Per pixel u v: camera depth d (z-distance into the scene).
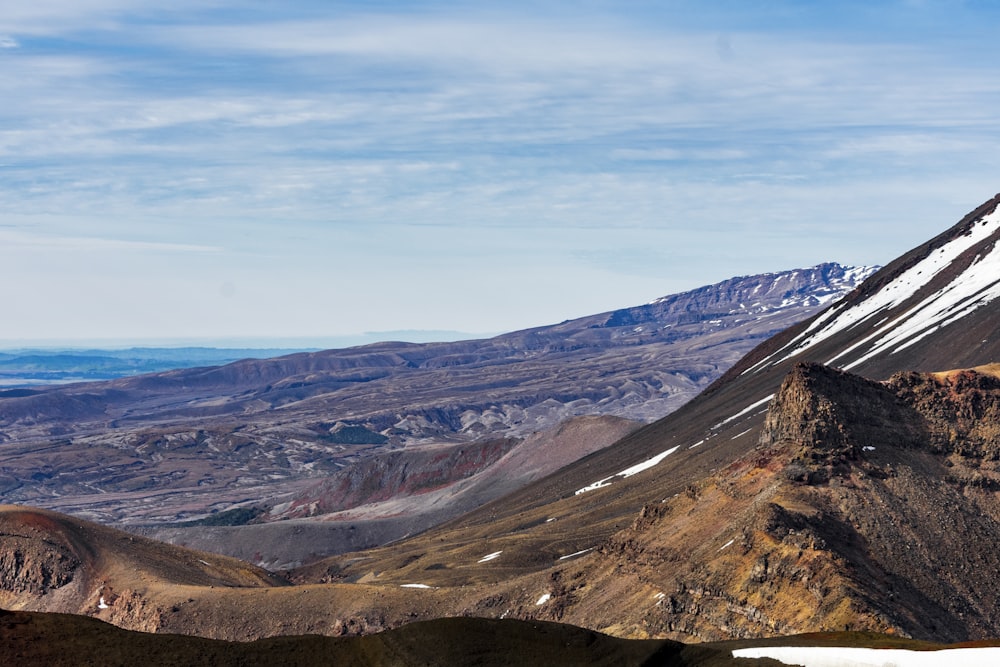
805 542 141.88
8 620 116.44
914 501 160.12
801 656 105.50
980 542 154.12
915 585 143.50
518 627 115.88
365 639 115.69
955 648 100.56
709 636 140.50
